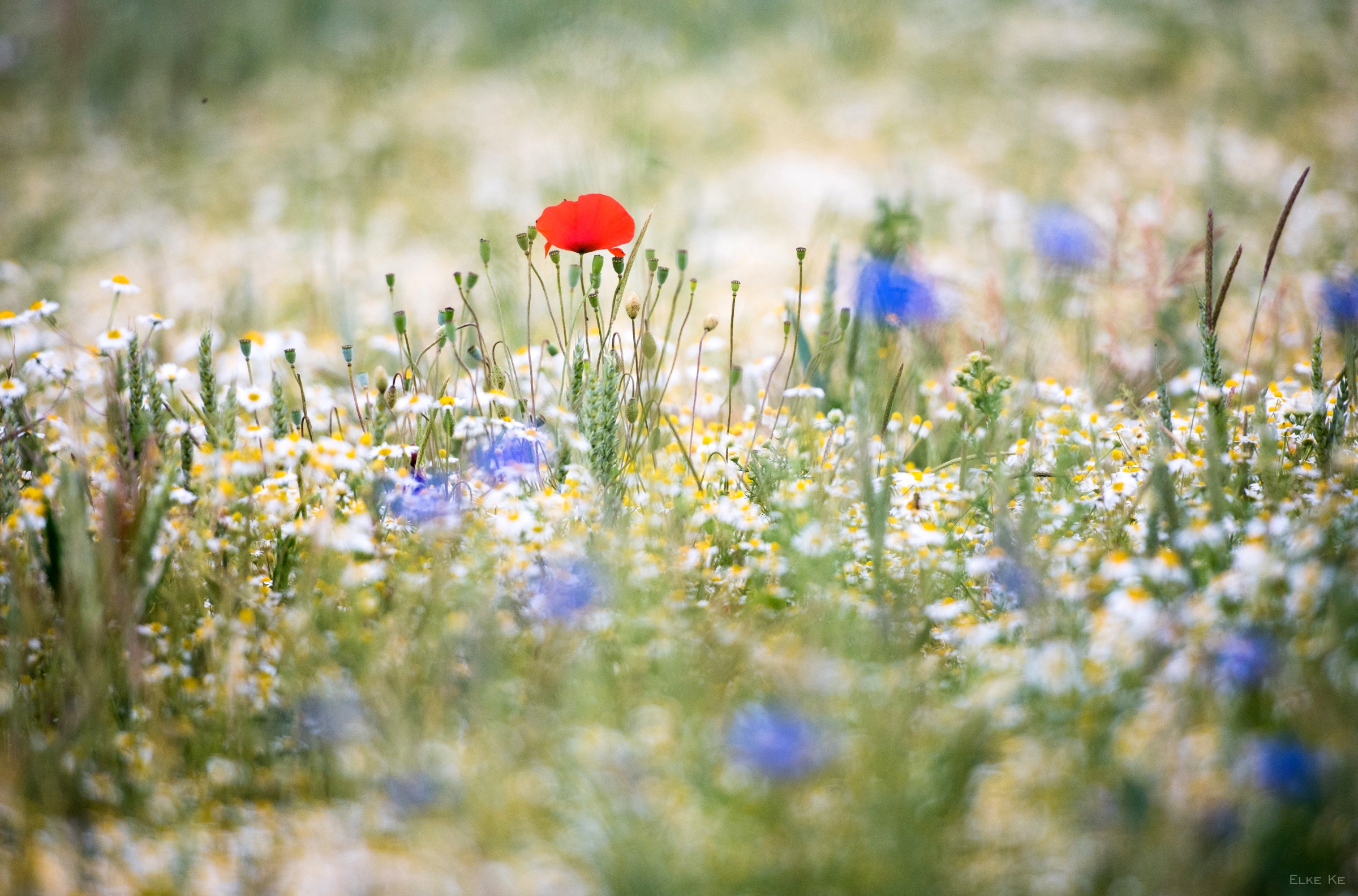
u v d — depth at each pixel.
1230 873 2.70
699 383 3.42
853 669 2.84
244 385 3.41
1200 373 3.33
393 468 3.06
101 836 2.79
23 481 3.04
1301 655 2.79
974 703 2.80
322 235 4.81
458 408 3.12
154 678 2.87
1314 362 3.05
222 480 2.96
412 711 2.83
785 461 3.08
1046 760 2.76
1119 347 3.44
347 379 3.49
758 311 3.76
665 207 4.77
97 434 3.10
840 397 3.23
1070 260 3.65
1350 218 4.41
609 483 3.04
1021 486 3.04
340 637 2.89
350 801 2.80
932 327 3.36
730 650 2.87
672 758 2.79
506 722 2.82
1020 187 4.90
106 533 2.91
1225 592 2.84
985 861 2.73
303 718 2.85
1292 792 2.71
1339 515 2.90
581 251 3.07
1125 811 2.72
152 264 4.69
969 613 2.93
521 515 2.95
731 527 3.02
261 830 2.79
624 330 3.34
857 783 2.76
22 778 2.80
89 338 3.83
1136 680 2.81
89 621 2.85
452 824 2.76
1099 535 3.01
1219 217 4.54
